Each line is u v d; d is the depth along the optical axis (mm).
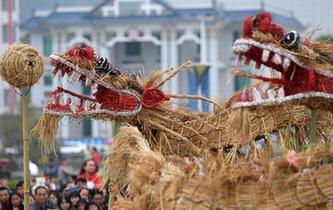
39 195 25391
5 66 17141
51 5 155625
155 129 17078
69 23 140875
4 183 27828
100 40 141625
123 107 16953
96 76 16797
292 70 13000
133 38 140125
